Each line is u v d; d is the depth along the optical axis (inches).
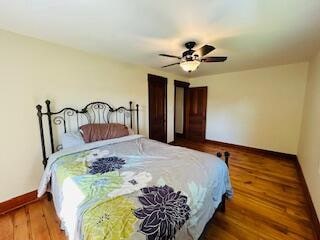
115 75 131.4
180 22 72.6
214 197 64.3
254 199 91.3
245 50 109.5
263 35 85.8
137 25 75.5
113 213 41.8
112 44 99.3
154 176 61.4
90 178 60.5
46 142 96.0
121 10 63.6
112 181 58.0
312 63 123.0
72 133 101.5
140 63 144.5
